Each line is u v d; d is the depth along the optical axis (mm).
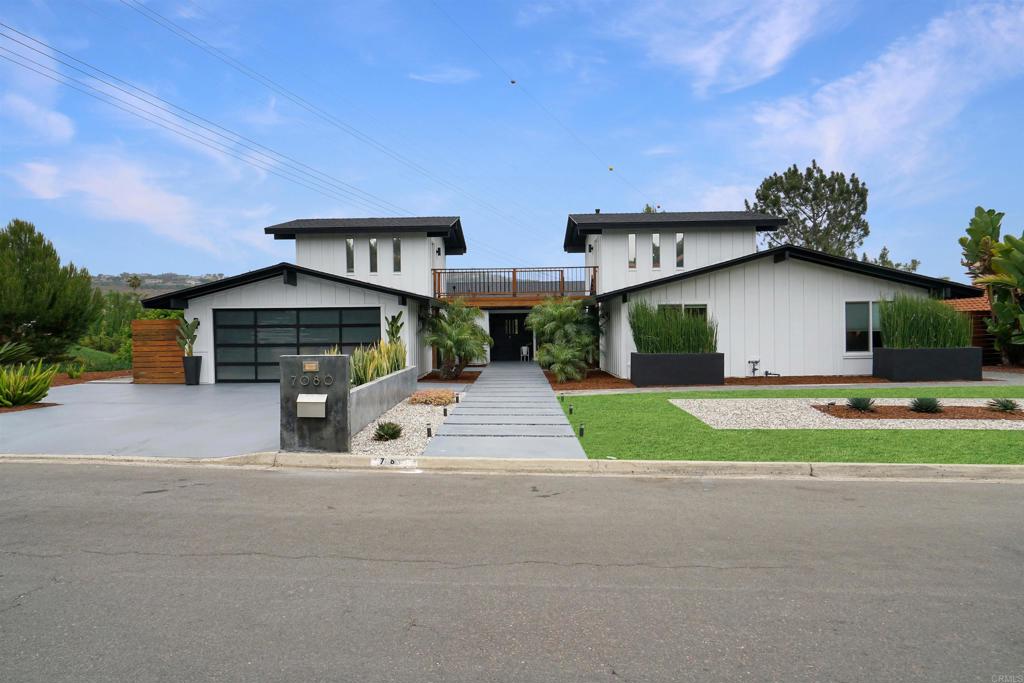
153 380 17891
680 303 17750
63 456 8109
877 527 5137
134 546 4719
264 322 17953
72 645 3211
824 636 3303
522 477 7066
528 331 28375
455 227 25625
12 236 19344
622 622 3471
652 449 8133
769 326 17703
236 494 6289
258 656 3098
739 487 6535
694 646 3201
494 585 3986
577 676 2918
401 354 14352
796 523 5258
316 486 6645
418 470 7473
